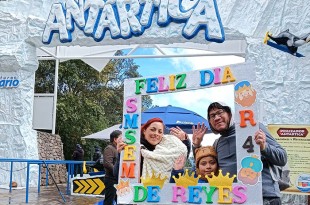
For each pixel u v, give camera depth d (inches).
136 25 444.1
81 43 466.6
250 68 162.6
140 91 180.1
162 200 169.2
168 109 369.4
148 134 177.2
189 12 430.9
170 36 438.3
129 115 180.4
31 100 514.6
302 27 403.5
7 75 510.0
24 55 502.0
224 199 159.9
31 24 495.2
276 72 406.6
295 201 367.9
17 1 509.0
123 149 178.2
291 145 317.4
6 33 506.0
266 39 395.9
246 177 158.1
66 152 1112.2
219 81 166.4
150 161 173.3
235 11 428.5
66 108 1067.9
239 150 159.9
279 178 174.1
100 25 454.3
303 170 312.3
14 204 372.8
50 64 1101.7
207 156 166.1
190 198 164.7
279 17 411.8
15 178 504.7
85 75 1187.9
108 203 284.4
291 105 400.2
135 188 173.5
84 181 465.1
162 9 438.6
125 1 450.3
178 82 173.8
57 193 472.1
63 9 468.8
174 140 174.6
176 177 170.9
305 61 400.8
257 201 156.1
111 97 1301.7
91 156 1154.7
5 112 507.8
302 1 406.9
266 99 405.4
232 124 164.4
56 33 472.1
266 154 161.9
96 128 1123.9
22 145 503.2
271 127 323.3
